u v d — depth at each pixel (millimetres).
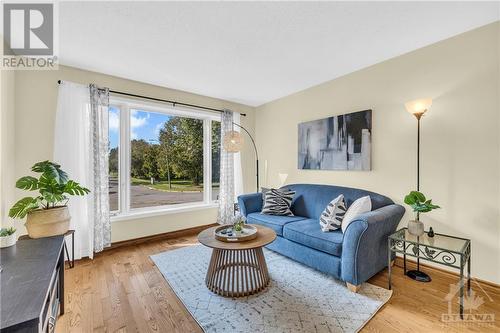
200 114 4008
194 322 1664
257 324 1623
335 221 2379
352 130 3010
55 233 2189
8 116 2283
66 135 2676
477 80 2086
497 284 1996
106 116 2961
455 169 2213
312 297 1938
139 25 1996
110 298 1958
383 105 2738
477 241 2096
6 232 1531
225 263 2070
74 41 2252
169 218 3643
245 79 3281
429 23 2000
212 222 4121
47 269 1224
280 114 4168
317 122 3463
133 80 3289
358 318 1676
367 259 2043
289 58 2648
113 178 3305
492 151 2016
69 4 1718
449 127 2248
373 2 1731
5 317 827
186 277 2314
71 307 1828
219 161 4352
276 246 2721
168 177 3824
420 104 2201
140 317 1717
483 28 2047
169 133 3846
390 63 2670
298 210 3205
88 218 2795
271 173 4379
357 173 2994
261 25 2010
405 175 2557
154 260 2729
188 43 2303
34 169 2162
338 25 2018
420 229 2059
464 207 2162
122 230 3223
